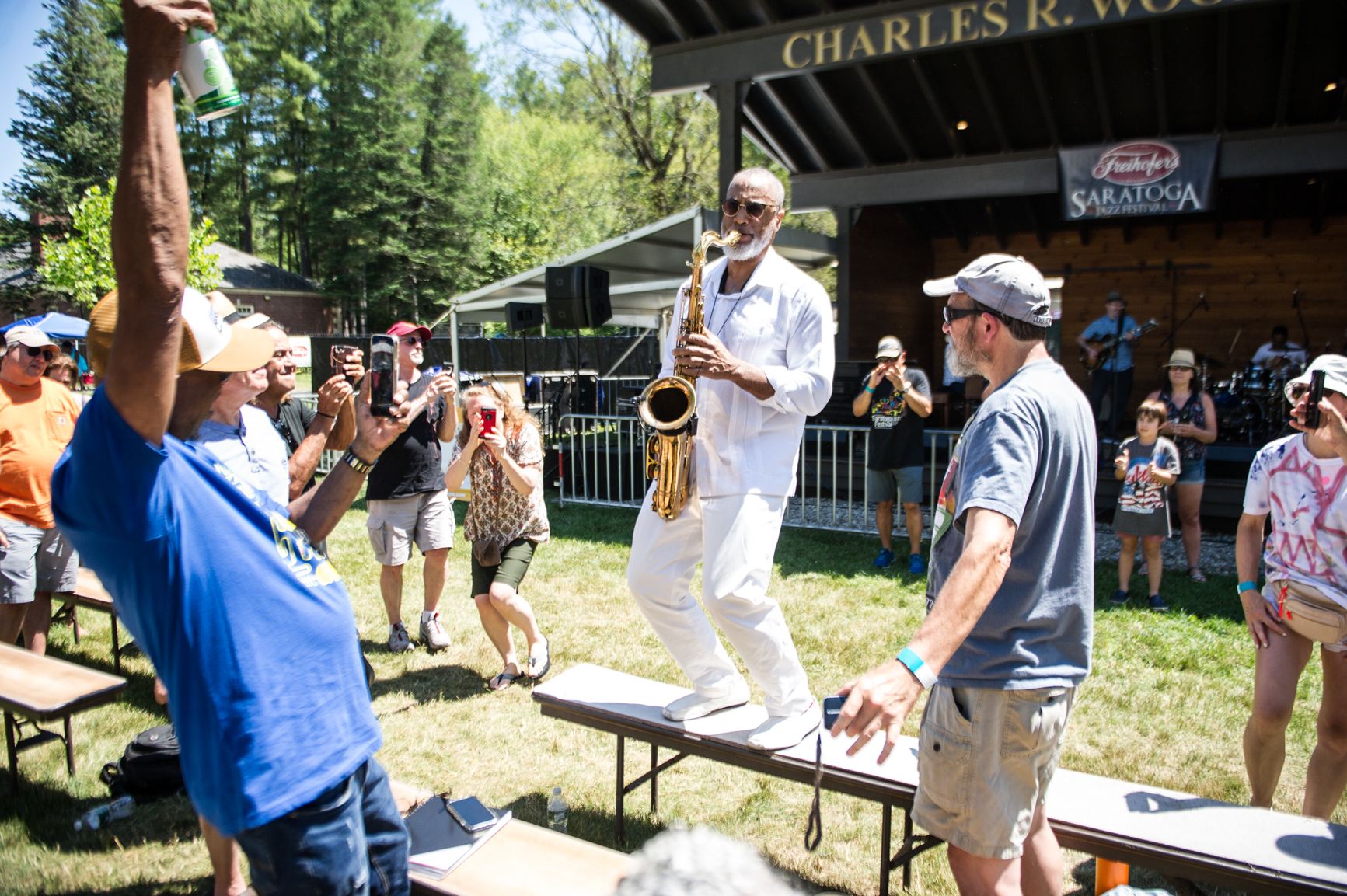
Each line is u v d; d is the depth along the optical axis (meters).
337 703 1.61
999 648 1.80
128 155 1.22
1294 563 2.68
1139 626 5.40
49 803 3.30
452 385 4.80
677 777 3.59
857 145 11.49
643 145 26.36
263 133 47.69
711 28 9.05
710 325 2.78
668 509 2.72
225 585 1.46
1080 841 2.27
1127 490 5.76
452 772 3.61
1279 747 2.77
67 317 9.66
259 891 1.59
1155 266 13.04
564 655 4.99
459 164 42.56
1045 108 10.06
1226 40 8.36
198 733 1.49
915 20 8.04
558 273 9.12
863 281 12.55
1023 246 13.96
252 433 3.13
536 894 2.06
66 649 5.08
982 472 1.72
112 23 38.38
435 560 5.01
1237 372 11.41
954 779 1.84
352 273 40.59
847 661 4.86
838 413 11.07
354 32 42.00
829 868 2.94
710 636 2.93
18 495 4.20
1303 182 11.12
